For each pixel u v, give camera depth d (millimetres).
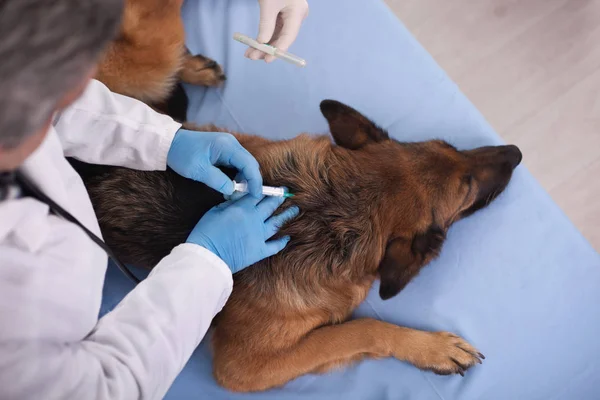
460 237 2570
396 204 2035
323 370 2391
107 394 1198
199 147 1919
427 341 2393
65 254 1261
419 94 2711
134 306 1431
